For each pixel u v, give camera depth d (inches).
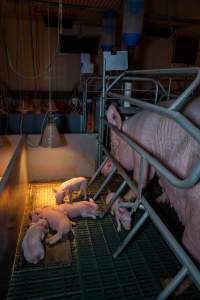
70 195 79.7
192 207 40.0
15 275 52.3
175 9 148.3
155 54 207.2
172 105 34.9
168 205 80.3
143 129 59.4
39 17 168.4
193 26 168.9
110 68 84.9
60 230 62.2
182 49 181.0
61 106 164.6
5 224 47.4
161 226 43.7
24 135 88.7
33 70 187.8
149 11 143.9
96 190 90.7
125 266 56.2
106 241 64.6
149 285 51.2
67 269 54.5
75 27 190.4
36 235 57.0
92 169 100.7
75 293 48.7
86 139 96.8
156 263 57.4
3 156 86.0
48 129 83.4
